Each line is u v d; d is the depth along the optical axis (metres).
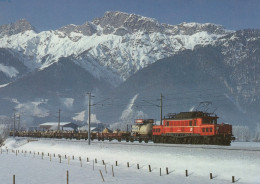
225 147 50.38
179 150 53.16
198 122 61.19
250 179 40.41
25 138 119.69
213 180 42.59
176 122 66.19
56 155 78.31
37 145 97.06
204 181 42.66
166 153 54.53
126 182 45.09
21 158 78.38
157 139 71.56
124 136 86.69
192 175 45.94
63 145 84.00
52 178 50.16
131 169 54.00
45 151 86.94
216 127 57.75
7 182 48.00
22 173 55.50
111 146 67.69
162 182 44.03
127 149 62.84
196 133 61.22
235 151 45.78
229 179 42.00
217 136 57.47
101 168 57.16
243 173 42.00
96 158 65.81
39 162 69.19
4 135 132.75
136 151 60.41
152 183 43.88
